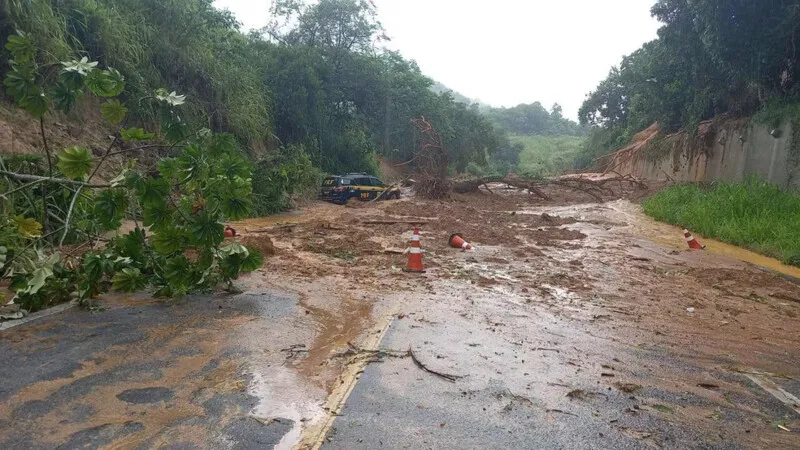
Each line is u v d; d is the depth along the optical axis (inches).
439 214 729.6
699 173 1023.6
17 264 228.1
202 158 250.2
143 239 259.8
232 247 257.4
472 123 1990.7
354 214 713.0
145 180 238.2
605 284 332.5
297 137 1093.8
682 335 231.3
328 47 1245.1
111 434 126.7
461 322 232.8
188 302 246.1
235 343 193.3
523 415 143.9
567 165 3070.9
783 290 331.0
